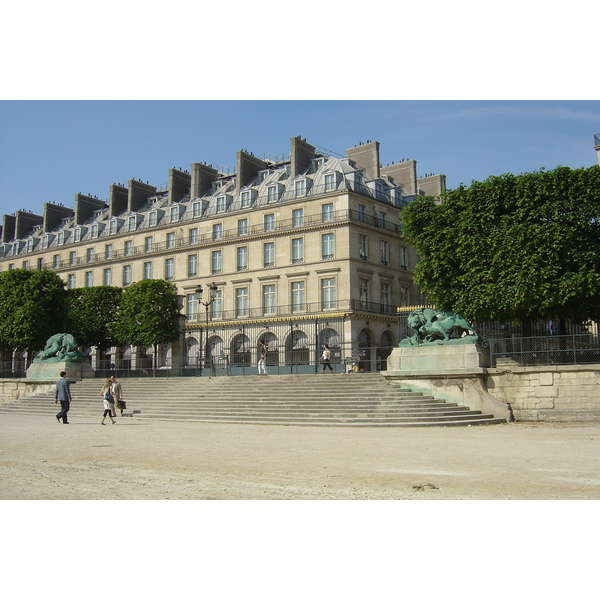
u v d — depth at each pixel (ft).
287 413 77.97
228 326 185.06
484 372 78.28
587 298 88.79
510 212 95.09
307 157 205.87
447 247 98.53
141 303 172.35
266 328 167.84
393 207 200.75
